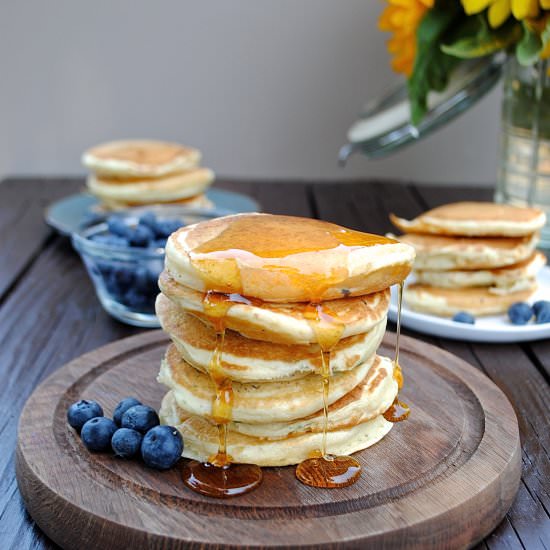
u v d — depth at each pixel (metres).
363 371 0.51
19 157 1.33
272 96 1.29
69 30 1.27
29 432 0.51
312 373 0.49
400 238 0.71
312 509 0.46
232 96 1.30
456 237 0.70
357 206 1.03
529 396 0.59
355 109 1.30
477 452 0.50
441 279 0.69
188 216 0.78
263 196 1.07
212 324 0.48
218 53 1.28
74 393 0.56
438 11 0.76
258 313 0.47
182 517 0.45
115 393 0.56
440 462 0.49
